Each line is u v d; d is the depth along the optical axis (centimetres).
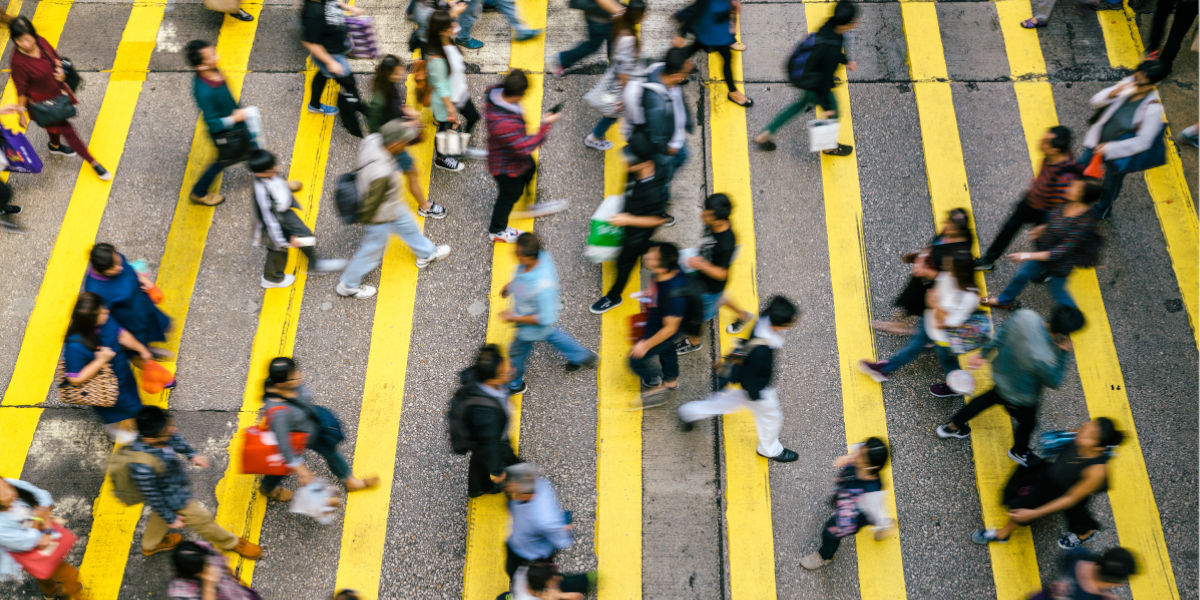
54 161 791
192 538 615
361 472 644
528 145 659
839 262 738
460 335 704
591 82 849
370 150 632
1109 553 466
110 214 763
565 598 503
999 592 599
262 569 606
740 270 733
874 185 779
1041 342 548
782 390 679
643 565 608
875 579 604
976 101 823
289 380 522
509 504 512
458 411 527
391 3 902
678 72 666
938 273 605
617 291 695
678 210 766
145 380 635
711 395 675
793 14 888
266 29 879
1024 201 670
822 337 702
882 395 675
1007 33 862
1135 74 647
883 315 711
